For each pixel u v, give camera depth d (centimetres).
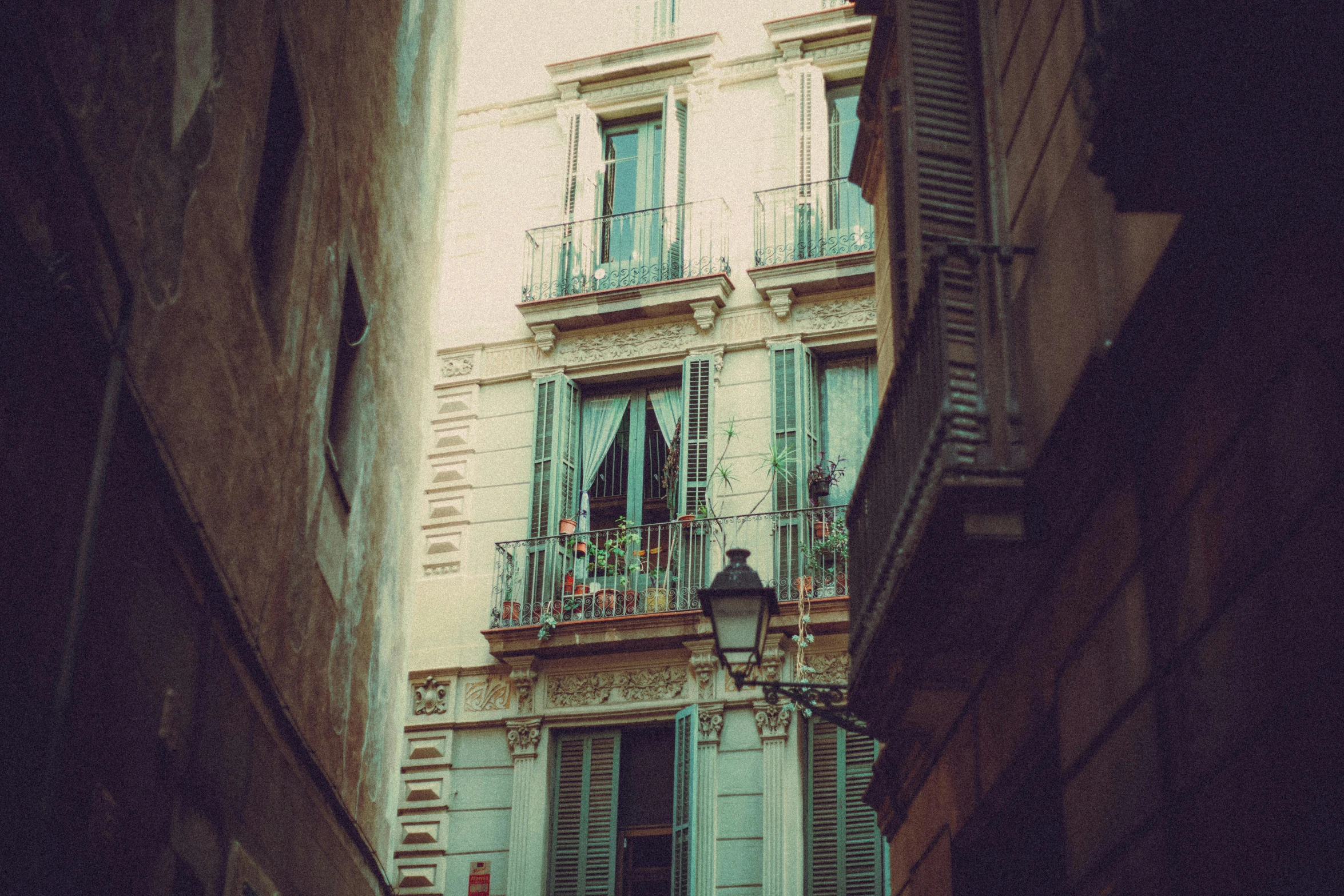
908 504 782
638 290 2142
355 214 1174
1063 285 729
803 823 1833
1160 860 593
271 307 917
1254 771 521
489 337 2228
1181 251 554
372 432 1278
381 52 1262
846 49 2247
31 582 568
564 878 1909
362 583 1241
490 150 2356
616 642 1958
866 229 2148
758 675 1906
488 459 2162
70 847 619
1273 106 482
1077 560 714
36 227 564
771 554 1988
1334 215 484
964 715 921
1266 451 527
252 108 861
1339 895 460
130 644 689
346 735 1199
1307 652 491
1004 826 848
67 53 593
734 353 2122
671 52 2297
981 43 905
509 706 1995
